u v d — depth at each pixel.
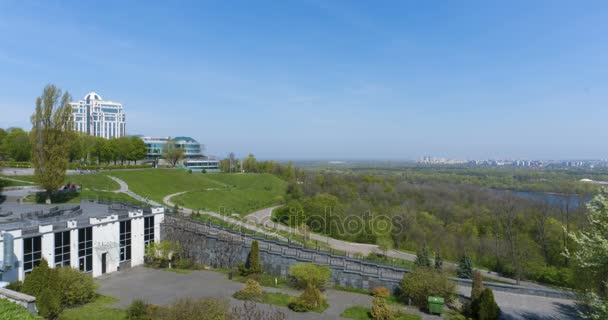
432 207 92.69
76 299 30.00
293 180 130.12
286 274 39.88
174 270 42.31
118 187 79.31
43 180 53.81
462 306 31.09
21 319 18.70
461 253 66.25
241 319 26.59
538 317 28.58
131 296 33.19
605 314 19.22
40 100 53.81
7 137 94.12
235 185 117.25
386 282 36.03
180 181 99.94
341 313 30.25
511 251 57.69
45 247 34.91
